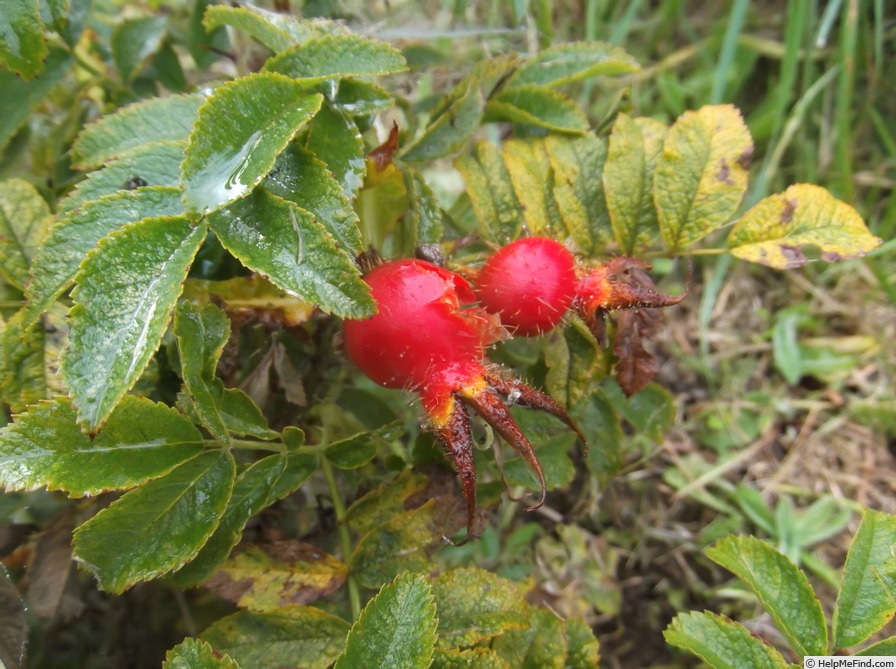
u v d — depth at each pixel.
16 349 0.12
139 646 0.15
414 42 0.17
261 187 0.10
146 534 0.10
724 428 0.22
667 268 0.24
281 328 0.13
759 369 0.24
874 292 0.24
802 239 0.13
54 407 0.09
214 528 0.10
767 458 0.22
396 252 0.14
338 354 0.12
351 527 0.12
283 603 0.11
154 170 0.11
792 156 0.26
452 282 0.11
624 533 0.21
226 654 0.10
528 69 0.15
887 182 0.26
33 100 0.13
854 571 0.11
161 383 0.13
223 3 0.14
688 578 0.20
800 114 0.25
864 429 0.22
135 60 0.15
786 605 0.11
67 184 0.14
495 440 0.11
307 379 0.14
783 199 0.13
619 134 0.14
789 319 0.24
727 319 0.24
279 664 0.11
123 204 0.10
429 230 0.13
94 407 0.08
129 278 0.09
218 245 0.12
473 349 0.11
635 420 0.16
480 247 0.16
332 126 0.11
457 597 0.11
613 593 0.20
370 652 0.10
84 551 0.10
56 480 0.09
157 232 0.09
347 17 0.16
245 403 0.11
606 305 0.12
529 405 0.11
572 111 0.15
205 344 0.11
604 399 0.15
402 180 0.13
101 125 0.12
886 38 0.27
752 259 0.13
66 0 0.13
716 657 0.11
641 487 0.21
